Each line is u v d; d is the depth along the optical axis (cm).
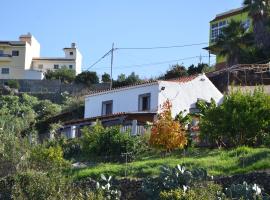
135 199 2095
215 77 5425
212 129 2903
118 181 2225
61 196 2009
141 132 3350
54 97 6994
